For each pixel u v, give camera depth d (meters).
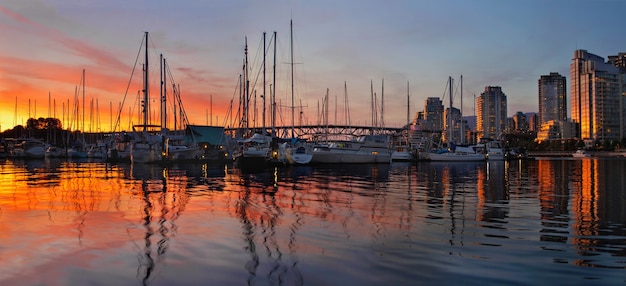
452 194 24.56
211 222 15.15
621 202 21.25
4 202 20.20
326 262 10.21
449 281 8.88
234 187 27.97
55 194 23.61
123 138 70.50
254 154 57.72
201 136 78.88
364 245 11.84
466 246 11.76
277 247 11.60
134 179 34.84
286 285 8.64
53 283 8.79
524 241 12.39
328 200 21.31
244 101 69.25
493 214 17.19
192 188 27.20
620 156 165.12
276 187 28.08
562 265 10.01
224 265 9.97
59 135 119.25
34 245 11.77
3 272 9.46
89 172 44.38
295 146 60.81
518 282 8.84
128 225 14.55
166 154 58.62
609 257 10.70
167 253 10.98
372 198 22.25
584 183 33.53
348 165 62.19
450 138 97.06
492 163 86.00
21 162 73.94
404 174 43.53
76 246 11.66
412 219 15.89
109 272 9.46
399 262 10.22
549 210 18.41
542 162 97.44
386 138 69.81
